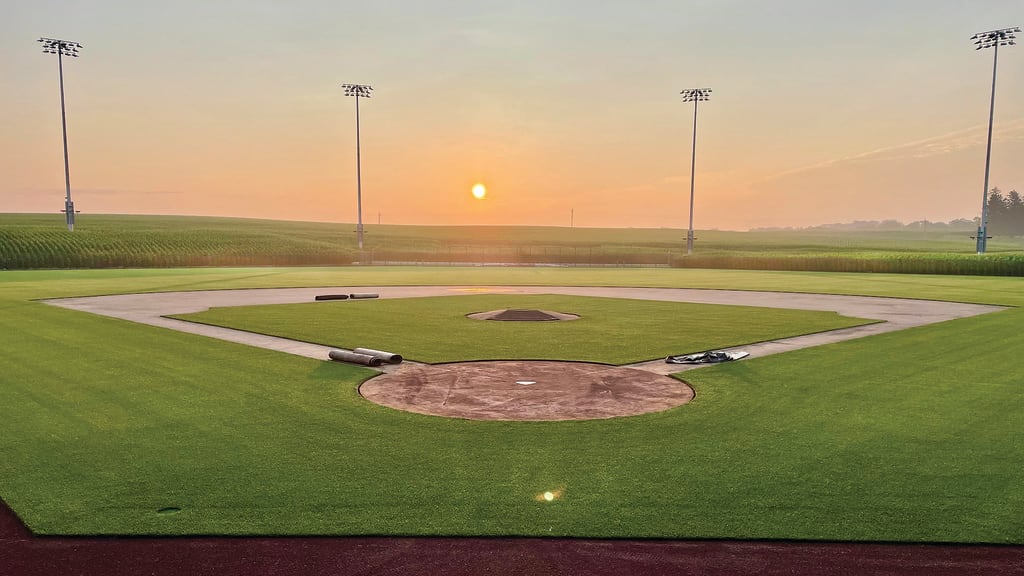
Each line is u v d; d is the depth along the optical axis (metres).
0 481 5.33
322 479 5.34
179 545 4.21
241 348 12.16
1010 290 28.95
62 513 4.69
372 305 20.91
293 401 8.02
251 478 5.36
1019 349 12.12
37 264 53.06
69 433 6.67
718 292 27.66
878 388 8.77
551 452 6.05
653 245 112.25
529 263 67.50
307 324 15.77
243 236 83.00
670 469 5.59
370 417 7.27
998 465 5.69
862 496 4.99
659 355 11.46
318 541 4.26
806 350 12.01
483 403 7.95
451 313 18.44
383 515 4.65
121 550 4.14
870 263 50.03
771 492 5.07
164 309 19.42
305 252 70.06
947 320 17.02
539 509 4.75
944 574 3.84
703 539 4.29
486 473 5.49
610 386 8.94
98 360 10.88
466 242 109.38
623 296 25.27
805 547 4.18
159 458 5.88
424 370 10.09
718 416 7.33
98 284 31.75
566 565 3.95
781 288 30.42
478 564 3.96
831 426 6.93
